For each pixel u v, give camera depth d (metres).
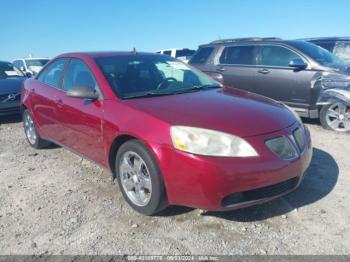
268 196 3.32
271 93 7.65
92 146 4.26
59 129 4.97
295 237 3.19
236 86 8.21
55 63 5.34
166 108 3.61
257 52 7.91
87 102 4.25
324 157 5.16
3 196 4.26
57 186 4.47
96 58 4.58
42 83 5.46
